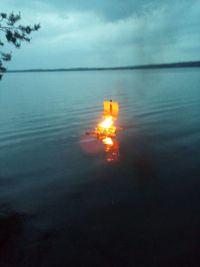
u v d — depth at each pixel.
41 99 50.41
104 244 7.86
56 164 14.71
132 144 17.81
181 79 99.38
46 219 9.32
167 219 9.02
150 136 19.72
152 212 9.47
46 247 7.82
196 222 8.78
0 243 8.07
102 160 14.96
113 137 19.89
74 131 22.48
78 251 7.59
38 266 7.09
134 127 22.94
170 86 70.81
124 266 6.98
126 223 8.88
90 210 9.77
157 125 23.41
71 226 8.83
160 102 39.28
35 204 10.42
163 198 10.41
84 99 48.53
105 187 11.56
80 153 16.42
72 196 10.91
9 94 63.91
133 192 11.02
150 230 8.45
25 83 126.19
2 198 11.05
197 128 21.44
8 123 27.16
